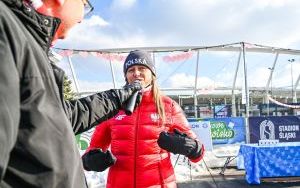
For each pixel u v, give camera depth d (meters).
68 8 1.27
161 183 2.66
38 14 1.12
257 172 8.92
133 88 2.13
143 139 2.67
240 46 17.11
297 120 14.17
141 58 2.78
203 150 2.85
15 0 1.04
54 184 0.97
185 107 34.66
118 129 2.71
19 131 0.91
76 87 35.09
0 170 0.80
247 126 14.50
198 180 9.55
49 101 1.01
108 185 2.74
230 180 9.51
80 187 1.10
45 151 0.94
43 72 1.02
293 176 9.14
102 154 2.59
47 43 1.16
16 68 0.90
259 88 52.12
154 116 2.71
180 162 11.07
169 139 2.58
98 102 1.91
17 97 0.86
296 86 49.50
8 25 0.91
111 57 15.61
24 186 0.93
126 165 2.64
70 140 1.04
